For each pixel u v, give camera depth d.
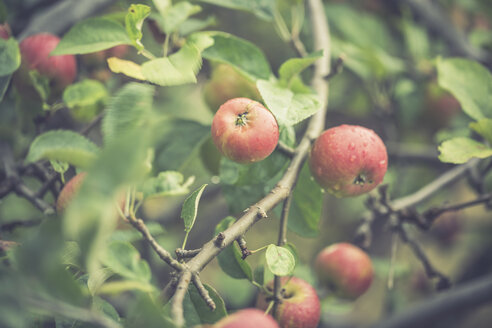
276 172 0.78
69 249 0.68
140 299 0.63
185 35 0.91
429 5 1.14
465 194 1.42
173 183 0.73
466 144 0.78
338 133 0.76
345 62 1.12
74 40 0.77
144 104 0.66
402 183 1.18
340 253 0.88
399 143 1.22
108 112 0.65
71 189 0.73
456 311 1.01
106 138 0.65
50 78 0.83
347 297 0.89
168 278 1.10
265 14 0.92
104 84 0.94
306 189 0.80
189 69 0.72
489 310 1.60
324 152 0.76
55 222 0.61
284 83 0.78
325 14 1.17
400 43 1.23
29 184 0.99
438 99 1.09
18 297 0.62
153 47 0.99
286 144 0.78
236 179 0.78
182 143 0.86
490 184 1.13
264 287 0.76
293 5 0.96
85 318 0.64
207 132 0.86
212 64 0.89
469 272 1.31
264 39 1.33
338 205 1.53
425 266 0.94
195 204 0.71
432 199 1.24
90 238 0.57
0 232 0.81
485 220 1.36
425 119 1.12
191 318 0.70
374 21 1.20
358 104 1.30
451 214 1.23
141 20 0.75
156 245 0.67
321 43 0.95
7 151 0.87
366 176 0.76
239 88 0.84
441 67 0.85
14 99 0.90
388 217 0.95
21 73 0.82
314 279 0.95
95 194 0.57
